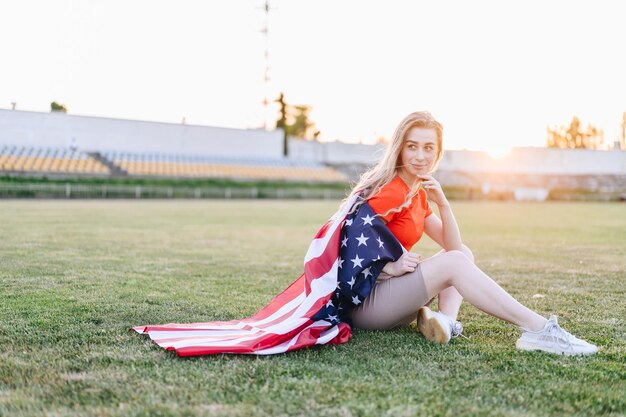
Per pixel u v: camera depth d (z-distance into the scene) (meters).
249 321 3.23
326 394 2.28
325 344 2.99
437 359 2.79
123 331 3.27
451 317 3.26
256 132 37.62
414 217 3.12
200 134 35.62
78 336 3.15
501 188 36.41
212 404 2.17
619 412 2.17
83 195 27.44
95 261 6.40
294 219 15.39
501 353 2.91
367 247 2.97
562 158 35.69
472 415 2.09
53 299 4.18
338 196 34.47
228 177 34.03
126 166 31.39
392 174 3.06
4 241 8.19
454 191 35.03
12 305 3.94
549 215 19.16
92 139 31.86
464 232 12.00
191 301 4.24
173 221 13.66
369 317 3.15
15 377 2.47
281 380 2.44
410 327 3.43
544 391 2.36
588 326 3.60
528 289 5.09
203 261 6.73
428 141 3.05
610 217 18.02
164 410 2.10
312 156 41.97
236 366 2.62
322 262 3.06
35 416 2.06
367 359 2.77
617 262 7.12
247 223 13.66
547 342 2.93
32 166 28.59
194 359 2.72
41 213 15.37
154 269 5.94
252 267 6.30
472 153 38.94
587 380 2.51
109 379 2.45
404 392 2.31
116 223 12.45
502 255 7.90
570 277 5.85
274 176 35.88
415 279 3.02
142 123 33.53
